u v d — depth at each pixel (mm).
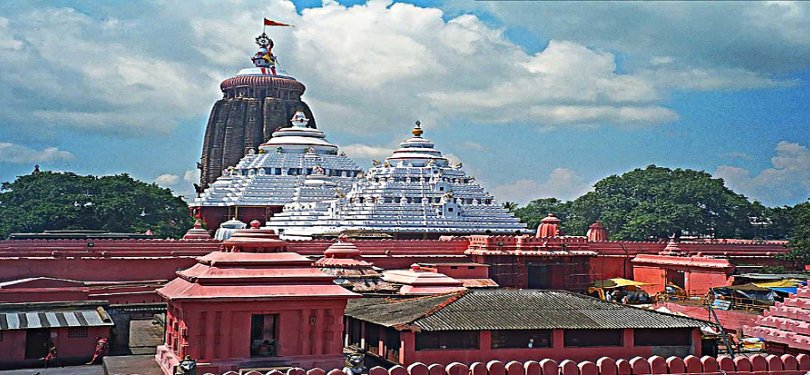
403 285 46781
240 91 115312
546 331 32531
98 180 98438
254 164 93312
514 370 30219
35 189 95750
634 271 70875
